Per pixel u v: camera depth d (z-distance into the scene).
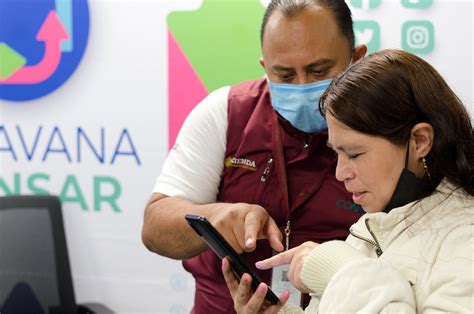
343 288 1.01
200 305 1.76
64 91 2.54
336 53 1.49
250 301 1.27
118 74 2.52
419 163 1.09
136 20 2.49
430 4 2.37
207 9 2.46
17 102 2.56
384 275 1.01
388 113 1.04
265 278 1.61
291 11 1.49
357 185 1.10
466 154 1.09
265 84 1.70
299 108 1.51
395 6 2.38
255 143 1.63
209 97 1.73
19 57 2.54
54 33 2.52
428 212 1.08
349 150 1.08
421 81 1.07
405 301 0.99
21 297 2.32
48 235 2.34
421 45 2.39
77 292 2.61
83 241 2.59
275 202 1.62
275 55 1.51
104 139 2.55
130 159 2.54
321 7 1.49
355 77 1.07
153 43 2.50
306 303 1.53
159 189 1.71
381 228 1.13
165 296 2.59
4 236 2.33
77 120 2.55
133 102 2.53
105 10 2.50
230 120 1.66
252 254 1.62
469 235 1.01
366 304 0.99
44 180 2.58
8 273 2.32
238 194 1.66
